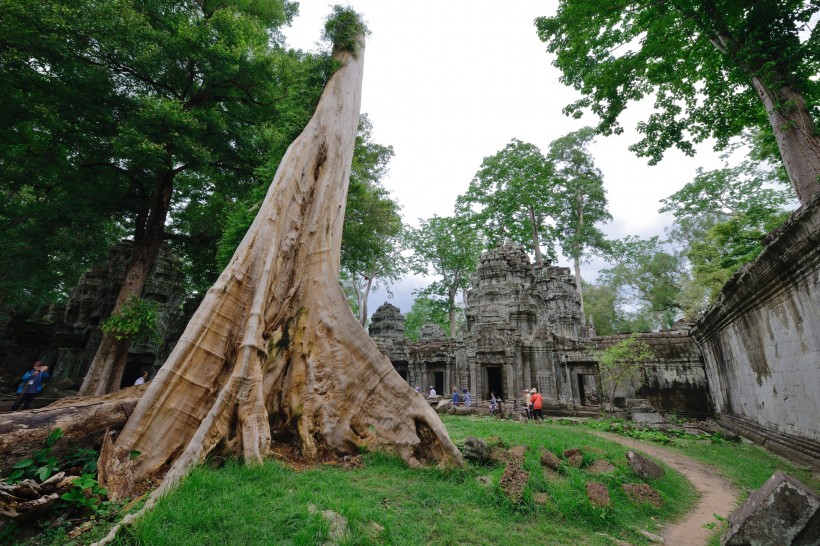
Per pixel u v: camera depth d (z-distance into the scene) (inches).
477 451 275.6
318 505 175.9
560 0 545.0
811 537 155.8
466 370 1054.4
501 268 1141.7
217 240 731.4
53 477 164.2
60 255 906.1
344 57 456.1
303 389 293.4
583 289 2012.8
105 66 552.1
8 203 757.9
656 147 624.7
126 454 215.0
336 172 381.7
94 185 643.5
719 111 568.7
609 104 611.2
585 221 1692.9
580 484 242.5
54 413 204.1
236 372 245.4
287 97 645.9
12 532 145.3
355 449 280.8
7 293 863.7
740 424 543.2
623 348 731.4
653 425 591.8
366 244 939.3
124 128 518.3
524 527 190.9
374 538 153.7
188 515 153.6
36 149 587.8
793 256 343.0
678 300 1307.8
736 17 447.8
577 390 899.4
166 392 240.5
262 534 147.4
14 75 480.7
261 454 232.4
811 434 355.3
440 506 202.5
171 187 676.1
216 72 606.9
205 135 645.9
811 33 383.9
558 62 605.6
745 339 514.6
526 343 946.1
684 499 264.1
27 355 839.7
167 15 584.1
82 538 144.3
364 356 307.1
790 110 408.5
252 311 271.9
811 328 343.3
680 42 512.7
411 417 287.3
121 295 606.5
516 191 1523.1
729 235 847.1
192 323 263.1
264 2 729.6
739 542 169.0
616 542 186.1
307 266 333.7
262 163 688.4
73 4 491.8
